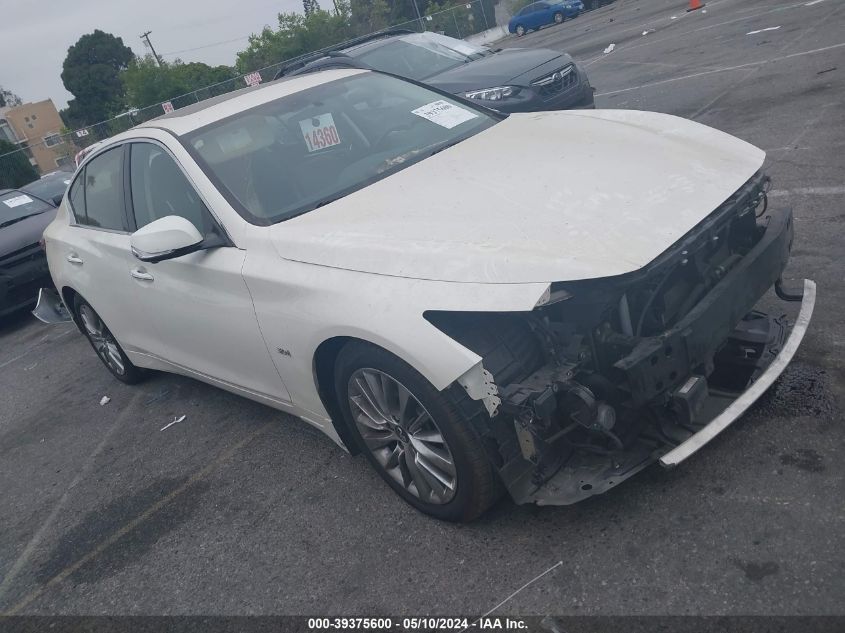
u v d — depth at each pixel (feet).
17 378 22.20
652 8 78.59
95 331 17.85
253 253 10.72
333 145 12.55
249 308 10.80
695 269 8.93
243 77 102.47
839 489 8.46
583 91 26.53
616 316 8.46
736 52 35.50
